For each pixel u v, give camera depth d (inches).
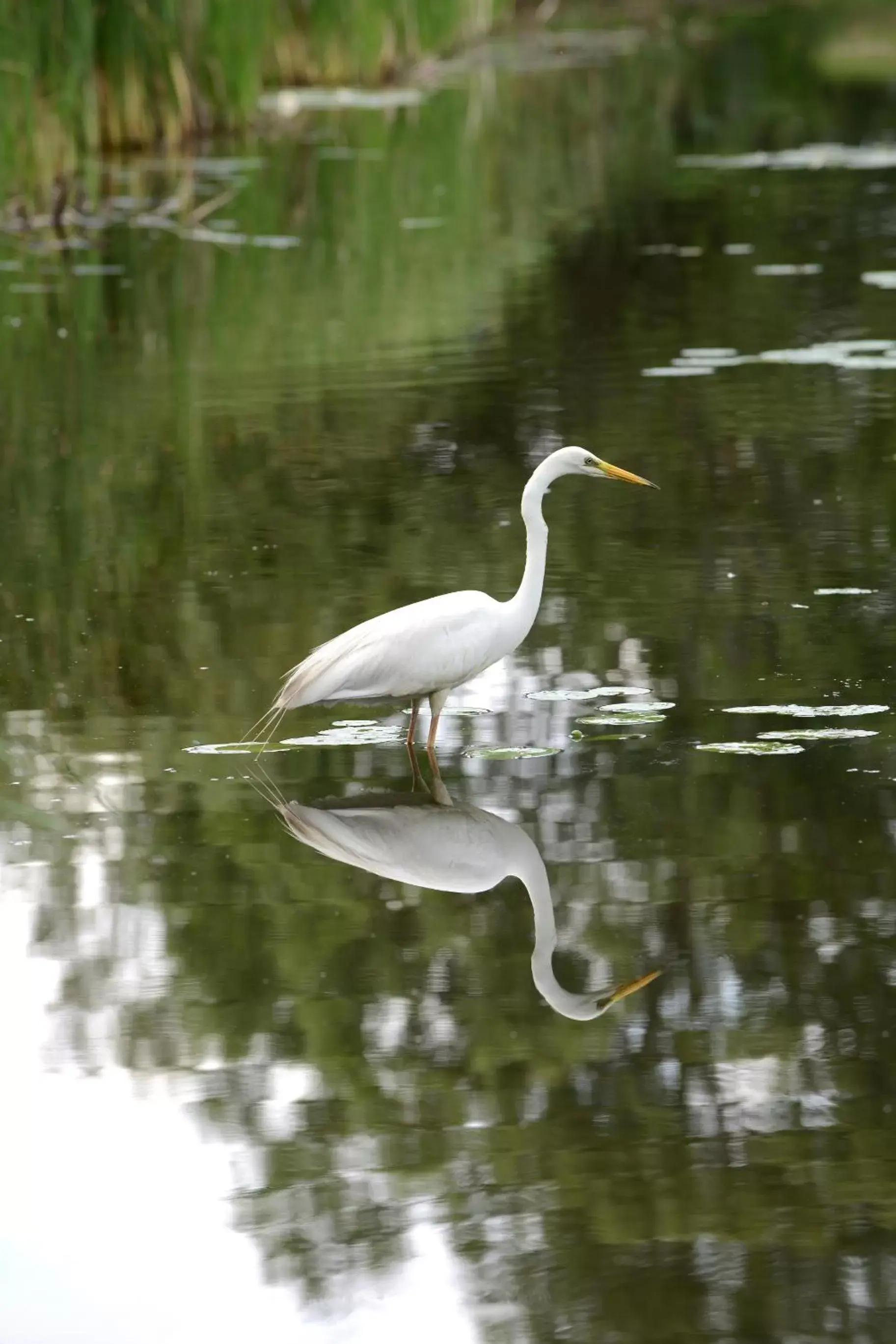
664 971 347.3
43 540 646.5
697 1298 259.0
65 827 419.8
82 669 522.3
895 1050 318.7
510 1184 287.0
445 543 627.5
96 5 1384.1
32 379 892.0
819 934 357.4
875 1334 251.1
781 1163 288.5
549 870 389.1
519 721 475.5
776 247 1138.7
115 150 1425.9
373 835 410.0
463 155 1545.3
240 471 725.3
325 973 352.2
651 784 429.7
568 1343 252.4
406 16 1936.5
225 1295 267.6
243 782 443.2
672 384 828.6
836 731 456.1
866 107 1838.1
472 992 344.5
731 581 577.9
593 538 629.9
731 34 2455.7
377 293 1059.9
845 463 699.4
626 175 1453.0
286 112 1689.2
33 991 349.4
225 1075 321.1
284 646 531.5
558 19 2659.9
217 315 1016.2
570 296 1032.8
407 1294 264.5
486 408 804.0
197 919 375.2
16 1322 263.1
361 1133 302.8
